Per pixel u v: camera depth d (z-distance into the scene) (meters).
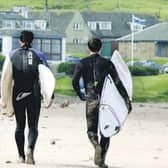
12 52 25.08
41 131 39.12
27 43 25.27
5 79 24.80
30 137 25.20
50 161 26.67
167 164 26.83
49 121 46.41
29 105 25.09
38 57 25.20
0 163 25.48
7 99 25.00
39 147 31.72
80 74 24.97
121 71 24.86
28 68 24.92
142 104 72.06
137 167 25.88
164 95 76.38
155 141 34.94
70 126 42.75
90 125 24.77
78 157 28.22
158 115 55.22
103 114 24.52
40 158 27.67
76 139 35.12
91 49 25.12
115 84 24.62
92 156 28.48
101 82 24.77
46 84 24.78
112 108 24.55
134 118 51.41
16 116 25.28
